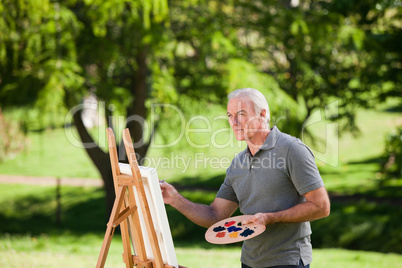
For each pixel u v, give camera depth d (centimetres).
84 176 2803
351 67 1565
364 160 2711
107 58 1272
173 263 341
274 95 1238
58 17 1147
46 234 1564
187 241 1498
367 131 3178
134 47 1320
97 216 1956
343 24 1438
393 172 2369
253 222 316
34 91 1208
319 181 326
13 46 1167
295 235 338
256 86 1234
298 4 1492
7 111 1249
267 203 341
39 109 1116
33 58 1162
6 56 1184
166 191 379
